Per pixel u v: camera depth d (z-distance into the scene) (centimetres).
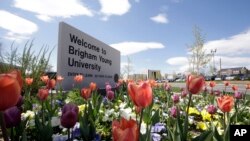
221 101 268
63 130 327
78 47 1140
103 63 1535
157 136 300
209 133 202
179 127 244
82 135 289
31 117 384
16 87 108
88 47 1269
